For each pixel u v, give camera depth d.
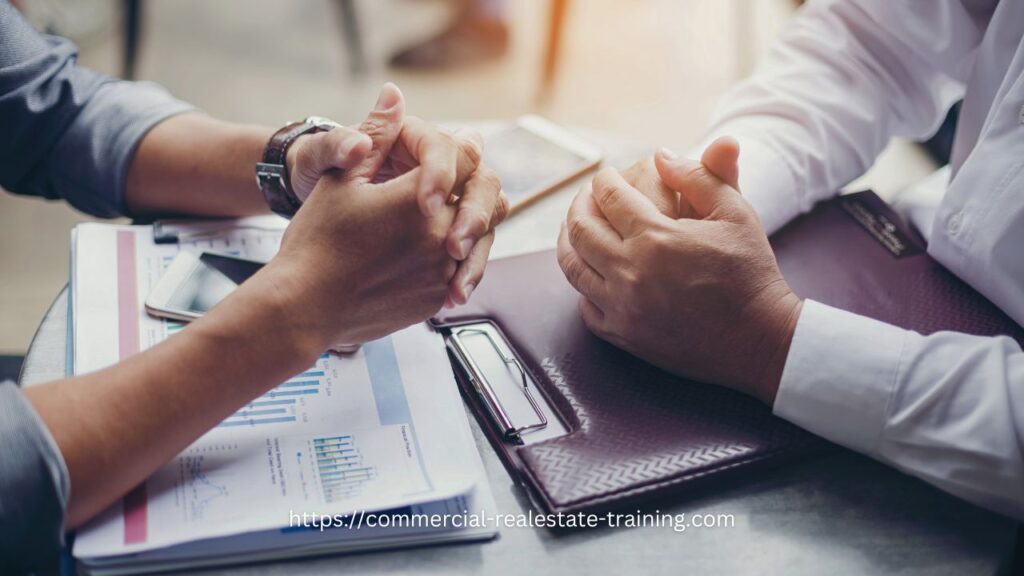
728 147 0.68
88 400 0.52
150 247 0.73
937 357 0.61
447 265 0.62
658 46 2.41
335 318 0.59
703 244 0.64
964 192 0.73
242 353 0.55
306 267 0.58
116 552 0.49
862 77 0.90
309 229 0.60
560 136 0.96
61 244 1.75
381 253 0.59
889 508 0.59
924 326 0.71
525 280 0.74
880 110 0.90
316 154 0.63
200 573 0.51
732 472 0.59
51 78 0.79
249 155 0.76
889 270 0.76
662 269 0.64
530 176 0.88
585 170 0.90
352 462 0.56
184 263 0.71
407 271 0.60
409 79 2.22
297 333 0.57
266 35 2.36
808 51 0.93
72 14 2.23
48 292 1.64
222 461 0.55
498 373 0.65
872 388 0.60
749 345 0.64
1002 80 0.79
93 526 0.50
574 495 0.56
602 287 0.67
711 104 2.19
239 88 2.14
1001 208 0.70
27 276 1.67
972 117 0.84
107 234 0.74
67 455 0.50
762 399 0.64
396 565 0.53
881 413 0.60
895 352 0.61
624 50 2.39
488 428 0.62
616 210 0.67
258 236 0.77
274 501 0.53
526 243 0.81
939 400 0.60
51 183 0.81
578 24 2.49
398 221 0.59
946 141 1.89
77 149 0.79
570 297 0.73
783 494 0.59
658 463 0.59
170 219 0.78
